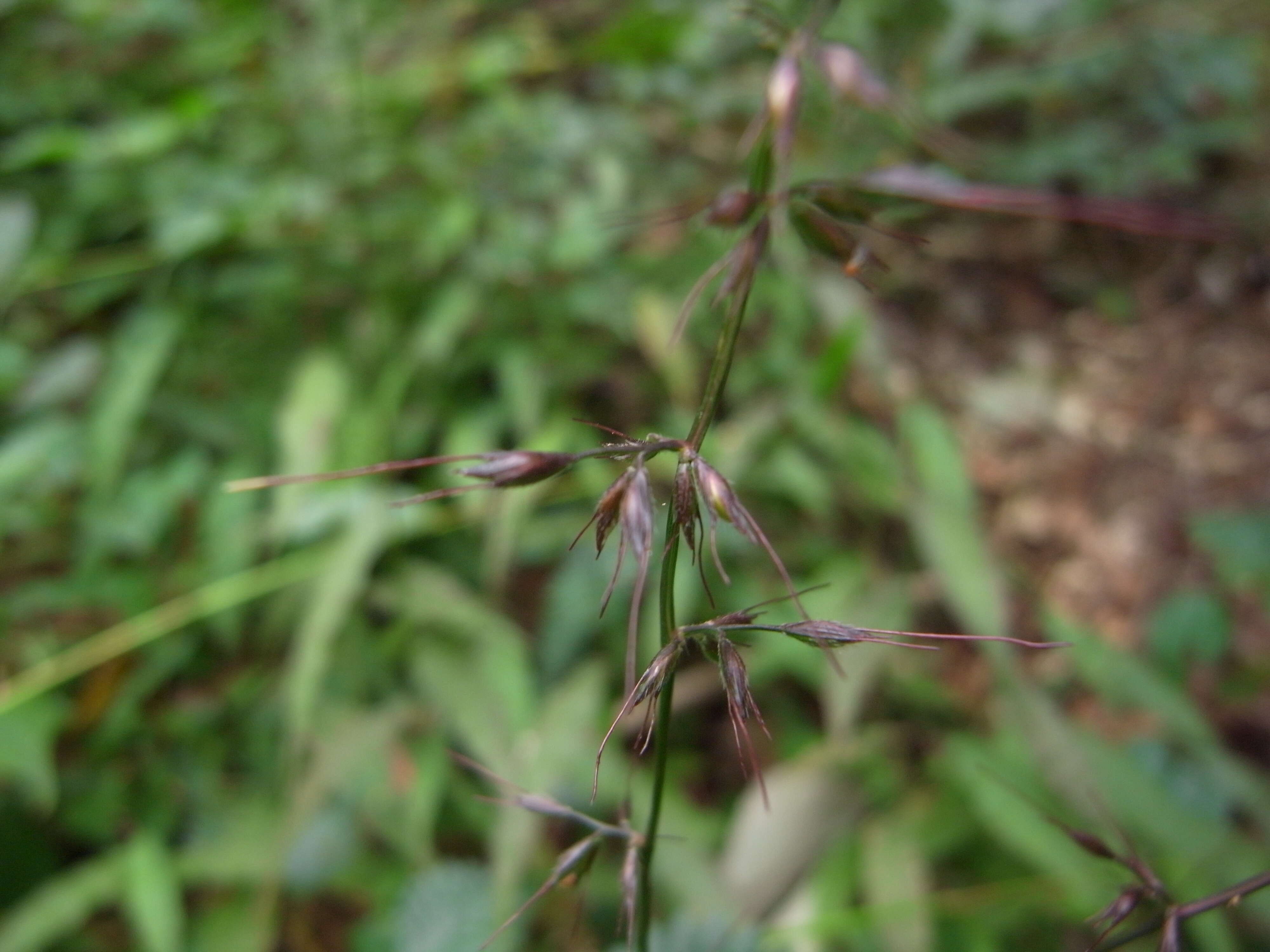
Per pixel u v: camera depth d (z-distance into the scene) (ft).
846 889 0.38
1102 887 0.36
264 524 0.47
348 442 0.48
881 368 0.54
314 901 0.40
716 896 0.36
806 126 0.56
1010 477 0.62
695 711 0.47
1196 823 0.37
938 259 0.75
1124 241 0.75
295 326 0.56
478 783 0.41
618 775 0.40
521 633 0.48
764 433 0.51
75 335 0.57
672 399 0.54
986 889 0.38
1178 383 0.66
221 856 0.39
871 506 0.51
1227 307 0.70
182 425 0.50
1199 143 0.69
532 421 0.50
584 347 0.56
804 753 0.43
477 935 0.33
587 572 0.44
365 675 0.44
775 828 0.38
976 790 0.39
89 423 0.48
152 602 0.44
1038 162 0.69
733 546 0.46
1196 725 0.41
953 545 0.45
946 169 0.56
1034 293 0.73
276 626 0.45
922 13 0.66
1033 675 0.51
